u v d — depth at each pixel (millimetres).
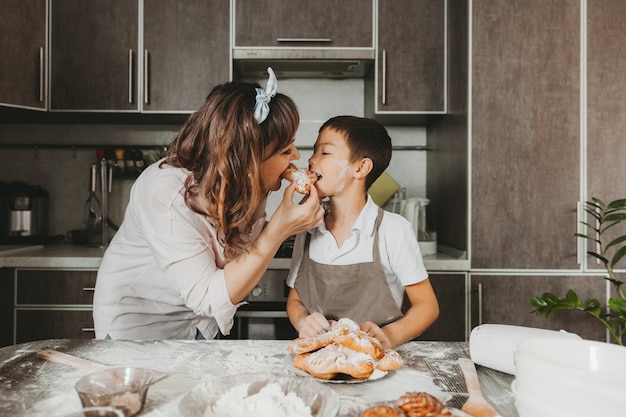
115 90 2193
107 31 2184
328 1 2201
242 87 1021
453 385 726
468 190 1992
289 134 1057
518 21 1986
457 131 2115
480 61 1984
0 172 2516
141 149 2539
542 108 1988
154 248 986
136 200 1042
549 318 1986
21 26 2070
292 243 2152
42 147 2516
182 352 882
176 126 2547
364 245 1217
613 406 481
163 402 663
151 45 2191
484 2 1981
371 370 714
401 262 1194
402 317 1112
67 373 761
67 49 2180
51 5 2172
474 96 1985
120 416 505
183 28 2193
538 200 1988
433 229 2240
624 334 1970
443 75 2232
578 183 1988
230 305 961
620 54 1991
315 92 2564
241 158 959
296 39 2188
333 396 603
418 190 2588
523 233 1991
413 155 2588
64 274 1986
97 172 2486
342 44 2207
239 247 1021
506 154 1988
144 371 681
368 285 1196
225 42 2195
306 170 1149
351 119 1242
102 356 857
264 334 2006
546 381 520
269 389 642
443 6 2221
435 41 2227
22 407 639
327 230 1254
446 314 1982
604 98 1991
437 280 1983
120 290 1154
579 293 1986
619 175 1986
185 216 988
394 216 1260
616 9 1987
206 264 974
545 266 1987
